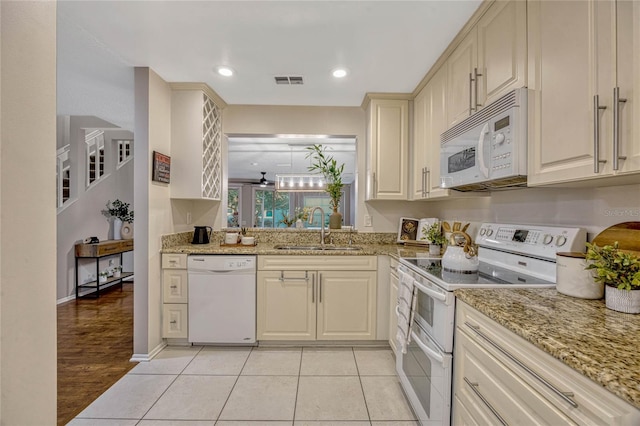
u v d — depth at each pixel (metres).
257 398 1.88
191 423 1.66
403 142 2.78
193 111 2.67
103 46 2.01
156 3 1.58
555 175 1.10
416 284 1.65
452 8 1.60
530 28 1.25
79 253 4.07
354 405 1.83
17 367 0.57
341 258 2.57
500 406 0.98
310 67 2.27
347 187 8.16
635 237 1.09
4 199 0.54
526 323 0.88
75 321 3.17
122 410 1.76
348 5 1.59
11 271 0.55
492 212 2.03
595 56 0.92
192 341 2.55
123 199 5.03
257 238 3.13
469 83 1.72
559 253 1.23
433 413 1.44
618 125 0.85
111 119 3.66
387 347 2.61
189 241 3.03
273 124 3.12
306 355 2.46
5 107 0.54
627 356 0.69
